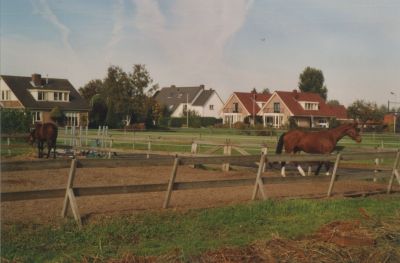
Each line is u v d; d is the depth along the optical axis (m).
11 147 24.14
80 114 74.50
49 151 22.73
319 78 127.06
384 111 88.56
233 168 19.11
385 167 16.53
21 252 7.38
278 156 11.84
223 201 11.47
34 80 74.38
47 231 8.26
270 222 9.97
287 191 13.62
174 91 116.56
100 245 7.81
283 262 7.75
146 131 63.53
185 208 10.39
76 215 8.77
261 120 92.81
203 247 8.06
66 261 7.12
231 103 96.38
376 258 8.14
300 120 87.81
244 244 8.38
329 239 8.79
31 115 34.44
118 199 11.24
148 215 9.55
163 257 7.48
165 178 15.95
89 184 14.05
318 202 11.90
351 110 84.19
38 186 13.23
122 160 9.52
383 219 10.55
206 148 29.25
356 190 14.53
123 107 76.06
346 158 13.12
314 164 18.47
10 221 8.63
